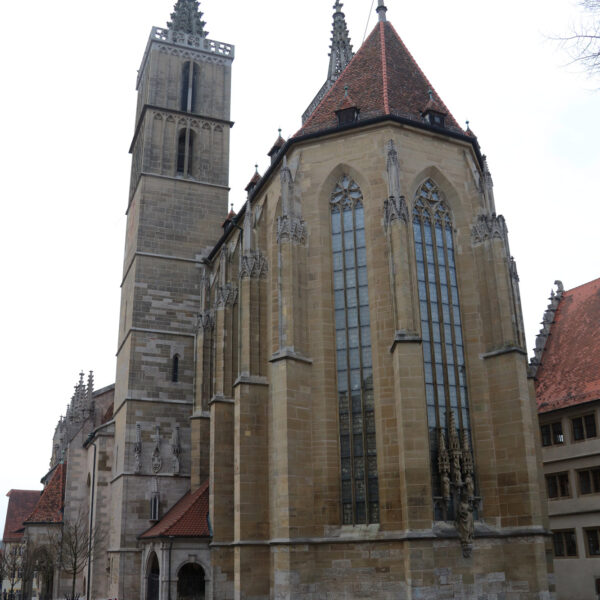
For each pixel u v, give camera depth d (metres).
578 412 53.75
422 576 34.34
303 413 39.72
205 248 68.69
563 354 59.62
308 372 40.69
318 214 43.34
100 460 65.56
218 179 71.81
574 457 53.50
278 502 38.25
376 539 36.41
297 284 41.78
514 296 42.97
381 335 39.62
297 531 37.50
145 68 75.88
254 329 45.78
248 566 40.81
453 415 39.22
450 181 44.22
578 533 52.72
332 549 37.38
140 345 63.09
